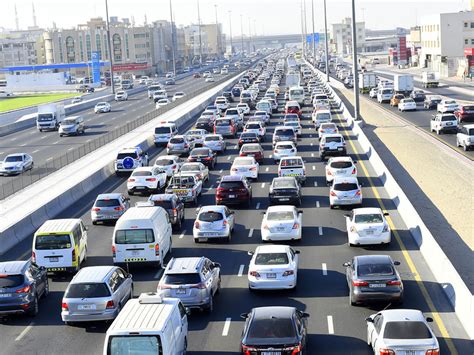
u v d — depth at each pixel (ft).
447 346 84.48
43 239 124.26
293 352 74.74
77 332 96.94
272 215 140.56
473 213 160.25
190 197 180.96
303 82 655.35
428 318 80.18
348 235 135.95
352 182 166.81
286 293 108.78
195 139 281.95
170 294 98.58
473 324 87.25
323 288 110.52
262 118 346.13
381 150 255.29
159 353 70.08
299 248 135.64
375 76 539.29
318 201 178.50
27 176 235.61
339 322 94.89
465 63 627.05
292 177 180.24
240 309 102.32
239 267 125.18
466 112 320.91
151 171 201.67
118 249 124.77
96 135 352.08
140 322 72.38
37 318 103.71
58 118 394.52
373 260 100.68
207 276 102.12
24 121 425.69
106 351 70.23
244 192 175.11
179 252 137.08
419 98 447.83
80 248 128.77
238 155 263.90
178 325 78.48
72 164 255.29
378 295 97.76
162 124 304.50
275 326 76.33
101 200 163.73
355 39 316.40
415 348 73.67
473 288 108.37
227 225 143.43
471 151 247.09
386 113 385.91
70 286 96.94
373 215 133.08
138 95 648.38
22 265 106.22
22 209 182.39
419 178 203.10
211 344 89.20
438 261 113.19
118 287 99.40
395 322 76.54
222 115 383.45
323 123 293.43
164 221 133.69
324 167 226.99
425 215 160.15
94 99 568.41
